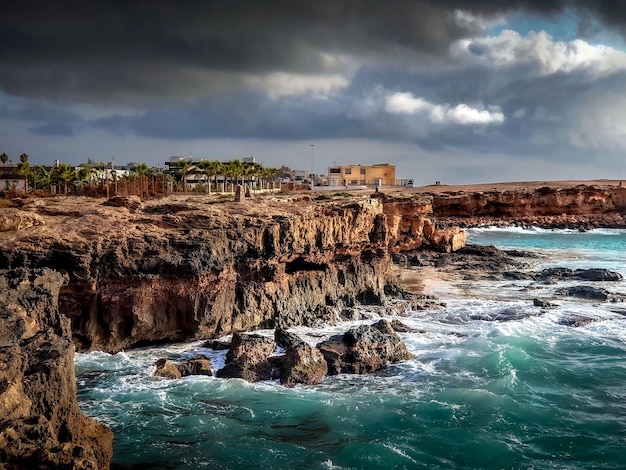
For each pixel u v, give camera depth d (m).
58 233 32.53
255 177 133.00
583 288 50.88
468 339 36.06
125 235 33.31
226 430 23.66
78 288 31.55
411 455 22.20
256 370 28.86
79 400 25.94
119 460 21.22
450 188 152.25
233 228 36.78
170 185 109.38
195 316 33.91
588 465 21.88
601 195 125.75
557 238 100.62
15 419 14.48
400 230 73.00
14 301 21.45
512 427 24.62
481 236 103.38
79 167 115.38
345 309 41.84
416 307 44.81
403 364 31.20
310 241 41.69
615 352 34.31
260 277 37.91
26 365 16.53
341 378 29.12
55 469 14.52
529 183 167.62
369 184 173.38
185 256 33.72
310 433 23.69
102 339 32.38
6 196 60.62
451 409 25.81
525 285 56.03
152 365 30.23
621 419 25.53
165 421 24.23
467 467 21.59
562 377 30.30
